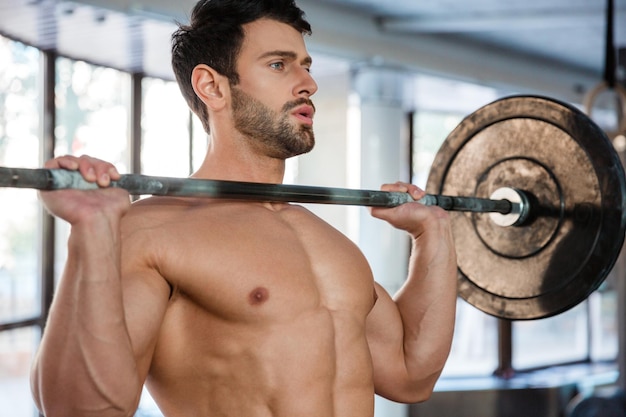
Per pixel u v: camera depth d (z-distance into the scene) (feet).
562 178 7.66
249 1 6.20
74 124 22.15
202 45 6.29
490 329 31.40
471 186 8.15
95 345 4.73
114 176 4.97
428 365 6.83
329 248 6.08
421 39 24.79
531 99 7.85
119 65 23.02
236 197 5.67
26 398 20.80
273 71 6.16
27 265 20.83
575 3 21.62
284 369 5.47
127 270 5.28
